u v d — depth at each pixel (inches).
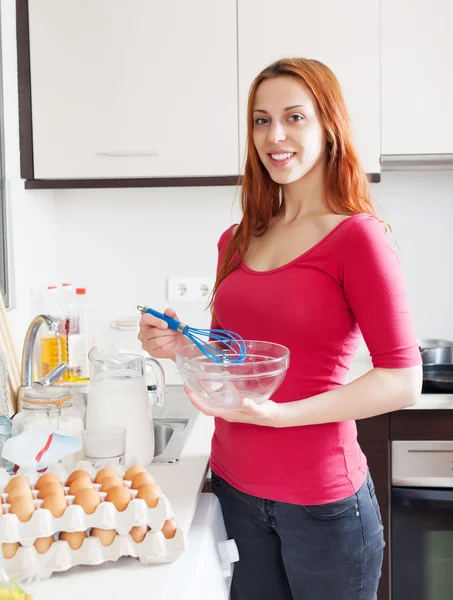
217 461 57.9
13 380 72.9
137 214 102.0
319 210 56.0
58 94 86.7
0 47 81.5
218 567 50.7
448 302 101.3
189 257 102.3
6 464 56.3
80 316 98.4
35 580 40.1
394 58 85.0
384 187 100.2
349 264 50.9
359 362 97.8
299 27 84.9
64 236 102.6
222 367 48.0
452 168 93.0
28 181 89.2
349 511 53.2
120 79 86.2
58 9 85.5
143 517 42.8
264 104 54.8
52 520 42.2
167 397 83.8
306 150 54.0
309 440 52.4
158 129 86.7
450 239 100.4
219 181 87.5
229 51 85.4
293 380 53.1
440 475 81.9
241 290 55.4
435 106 85.5
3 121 82.7
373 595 56.4
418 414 81.2
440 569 83.0
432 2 84.2
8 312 84.3
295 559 54.1
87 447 55.3
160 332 58.0
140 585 41.5
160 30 85.4
